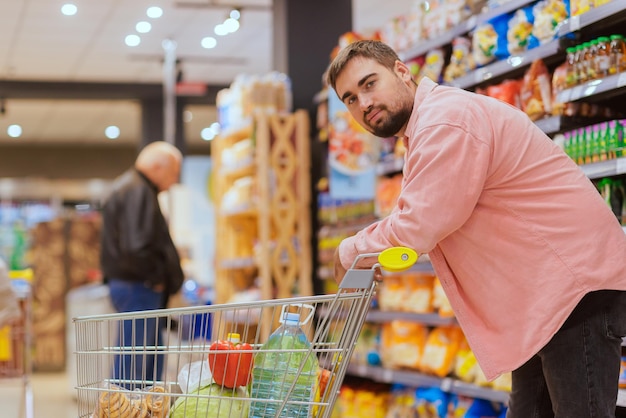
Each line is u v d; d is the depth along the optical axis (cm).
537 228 231
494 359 236
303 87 736
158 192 616
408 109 246
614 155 336
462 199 226
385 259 213
